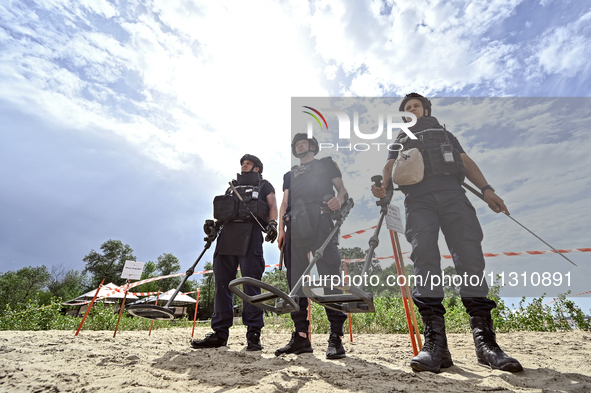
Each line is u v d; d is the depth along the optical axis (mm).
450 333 4391
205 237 2846
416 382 1434
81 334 3477
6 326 5410
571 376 1506
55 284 45000
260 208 2777
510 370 1585
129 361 1882
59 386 1299
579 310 4426
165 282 46656
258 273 2732
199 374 1603
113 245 50469
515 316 4688
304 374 1599
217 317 2695
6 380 1368
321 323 4820
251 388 1315
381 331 4652
